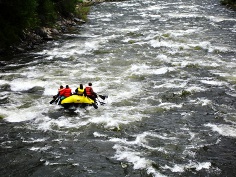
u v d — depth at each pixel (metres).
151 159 10.62
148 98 15.22
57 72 18.83
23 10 24.56
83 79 17.67
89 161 10.59
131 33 28.17
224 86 16.53
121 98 15.24
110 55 22.11
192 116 13.52
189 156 10.78
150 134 12.17
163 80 17.42
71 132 12.39
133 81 17.31
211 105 14.45
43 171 10.10
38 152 11.08
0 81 17.42
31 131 12.45
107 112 13.95
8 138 11.93
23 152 11.07
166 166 10.27
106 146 11.43
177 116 13.54
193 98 15.23
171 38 25.77
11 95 15.70
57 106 14.60
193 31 28.25
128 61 20.66
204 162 10.45
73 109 14.33
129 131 12.42
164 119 13.30
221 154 10.88
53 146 11.46
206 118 13.36
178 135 12.08
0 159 10.66
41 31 26.86
